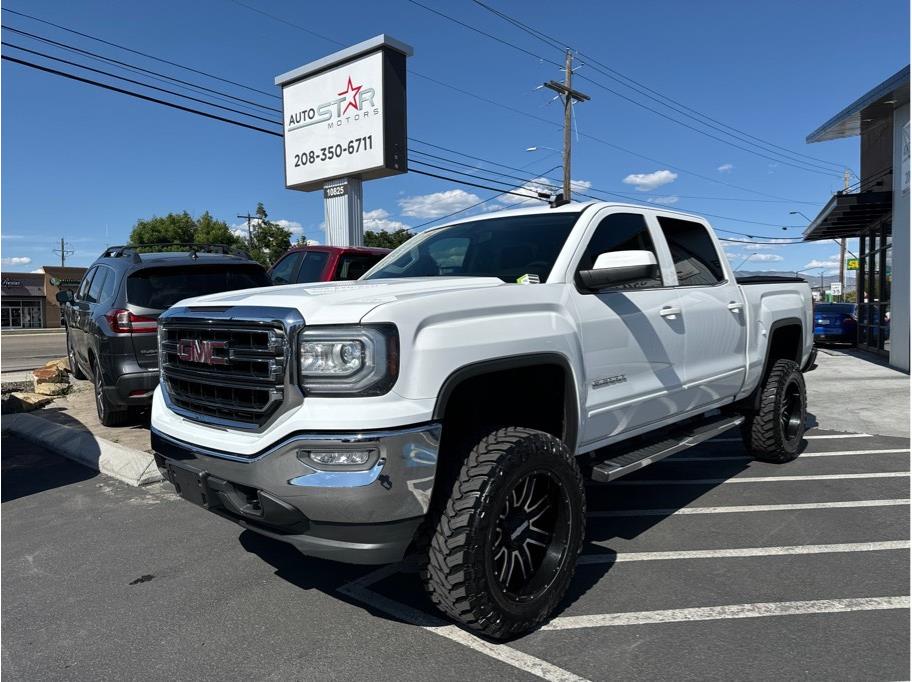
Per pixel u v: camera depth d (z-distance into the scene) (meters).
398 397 2.58
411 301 2.71
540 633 3.01
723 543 4.11
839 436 7.26
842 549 3.98
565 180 25.30
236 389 2.91
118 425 7.35
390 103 14.44
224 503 2.94
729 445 6.89
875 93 12.77
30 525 4.65
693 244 4.87
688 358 4.39
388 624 3.13
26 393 9.91
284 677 2.70
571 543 3.12
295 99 16.08
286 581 3.64
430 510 2.77
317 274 9.58
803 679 2.62
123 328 6.45
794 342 6.17
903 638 2.93
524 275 3.58
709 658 2.78
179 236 42.59
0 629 3.17
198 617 3.24
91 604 3.41
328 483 2.51
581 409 3.41
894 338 13.42
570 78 24.86
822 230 18.81
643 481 5.55
